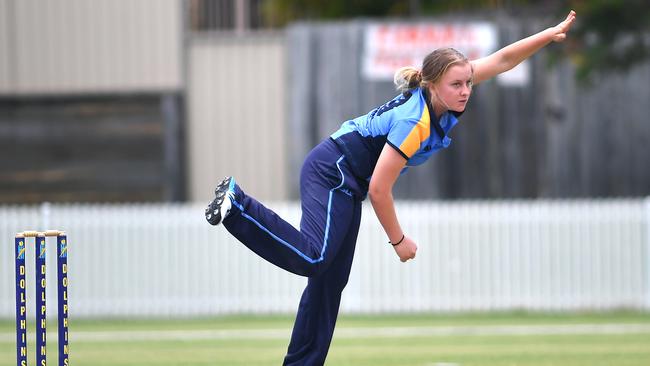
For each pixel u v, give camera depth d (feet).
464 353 115.14
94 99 211.82
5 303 173.37
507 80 208.54
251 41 210.38
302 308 66.33
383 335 139.64
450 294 172.76
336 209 62.54
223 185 59.36
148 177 210.79
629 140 207.82
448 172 208.74
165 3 209.97
